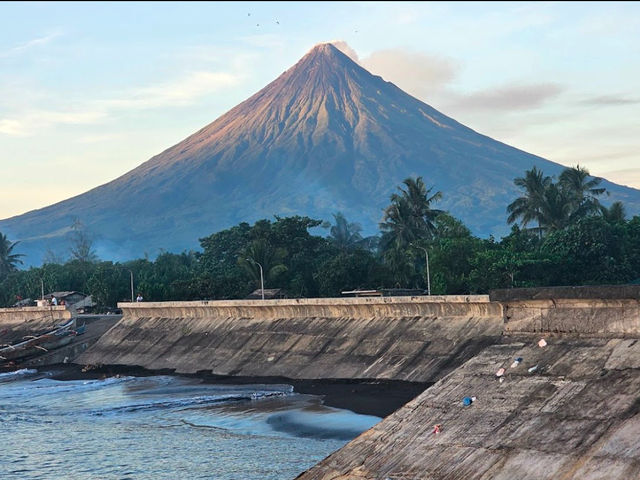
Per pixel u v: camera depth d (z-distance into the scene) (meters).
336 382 74.69
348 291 115.88
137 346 109.31
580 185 132.38
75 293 170.00
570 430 22.14
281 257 135.25
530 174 131.75
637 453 20.00
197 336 102.38
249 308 99.19
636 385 22.61
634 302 25.06
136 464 48.69
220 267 163.50
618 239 104.12
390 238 137.25
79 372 106.56
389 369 72.50
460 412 25.50
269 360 86.19
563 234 105.44
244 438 54.03
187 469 46.09
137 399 77.12
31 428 65.25
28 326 141.38
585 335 26.28
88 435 60.19
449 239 113.12
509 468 21.81
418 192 137.50
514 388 25.41
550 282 101.50
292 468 44.38
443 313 76.19
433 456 23.89
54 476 47.50
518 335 28.48
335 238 181.00
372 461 25.14
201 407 68.69
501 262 100.12
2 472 49.38
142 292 142.38
